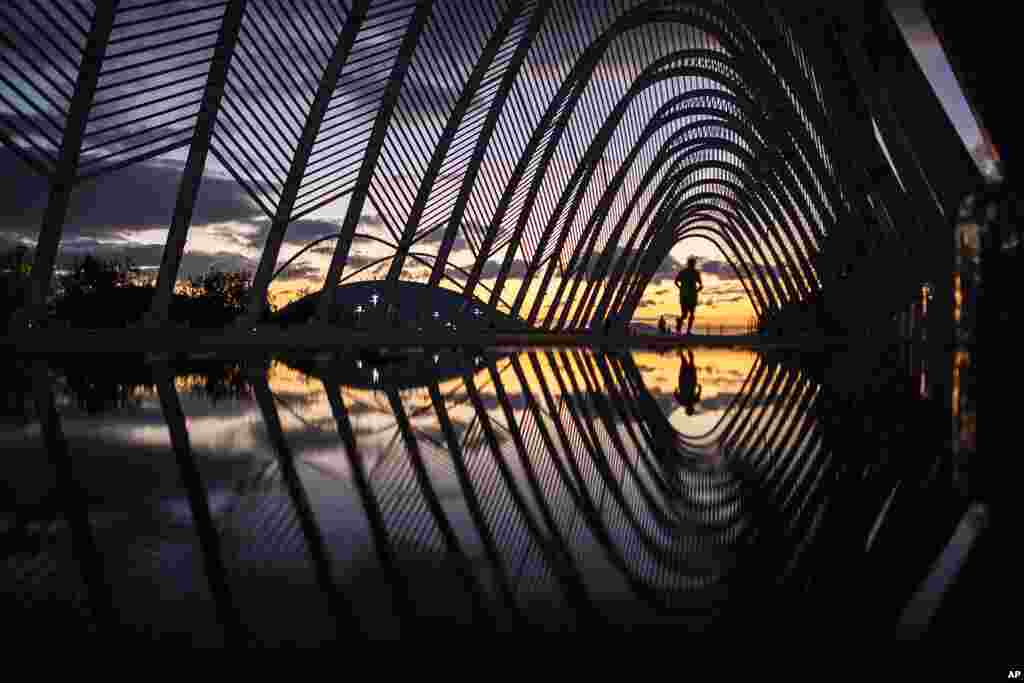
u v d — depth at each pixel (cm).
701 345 2264
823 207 2558
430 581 195
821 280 3078
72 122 1209
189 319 2366
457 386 794
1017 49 377
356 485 314
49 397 596
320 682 138
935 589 188
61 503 275
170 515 260
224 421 496
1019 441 314
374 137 1759
